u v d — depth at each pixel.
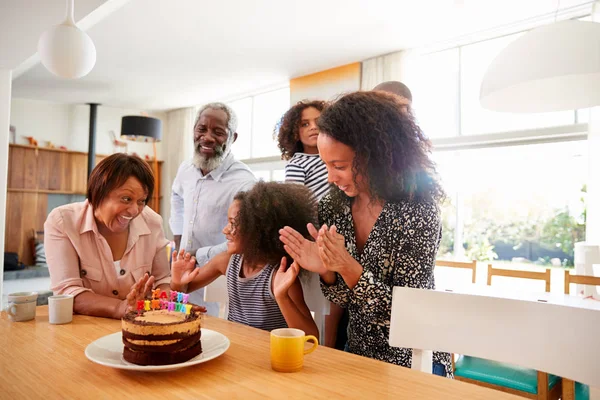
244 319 1.43
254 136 6.05
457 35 3.96
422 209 1.16
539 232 3.81
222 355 1.00
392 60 4.36
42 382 0.82
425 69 4.45
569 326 0.89
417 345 1.05
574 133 3.44
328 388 0.81
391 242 1.17
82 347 1.03
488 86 1.58
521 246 3.90
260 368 0.91
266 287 1.35
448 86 4.31
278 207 1.33
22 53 3.33
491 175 4.05
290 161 2.02
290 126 2.07
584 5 3.39
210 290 1.65
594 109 3.16
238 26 3.75
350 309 1.23
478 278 4.07
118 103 6.54
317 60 4.61
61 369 0.89
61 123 6.45
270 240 1.33
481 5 3.37
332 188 1.34
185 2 3.33
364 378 0.87
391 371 0.91
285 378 0.86
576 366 0.86
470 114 4.17
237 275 1.43
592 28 1.40
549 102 1.77
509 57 1.51
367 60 4.57
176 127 7.02
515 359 0.94
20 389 0.79
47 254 1.43
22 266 5.57
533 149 3.82
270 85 5.57
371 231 1.20
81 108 6.62
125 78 5.24
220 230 2.33
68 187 6.36
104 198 1.35
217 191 2.33
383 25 3.73
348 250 1.27
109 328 1.20
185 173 2.55
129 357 0.90
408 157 1.15
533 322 0.93
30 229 5.99
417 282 1.17
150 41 4.11
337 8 3.41
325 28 3.79
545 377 1.68
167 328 0.89
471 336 1.00
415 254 1.15
